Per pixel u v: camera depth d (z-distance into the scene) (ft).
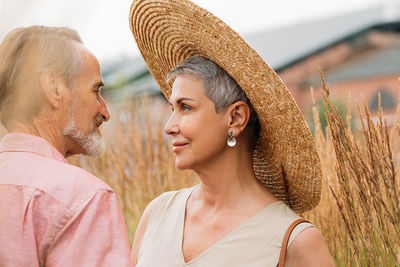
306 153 4.44
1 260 3.19
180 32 4.60
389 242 4.92
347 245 5.47
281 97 4.16
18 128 3.67
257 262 4.12
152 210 5.17
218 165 4.45
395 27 36.01
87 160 8.86
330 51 36.68
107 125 8.95
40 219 3.30
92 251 3.30
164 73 5.47
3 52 3.65
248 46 4.02
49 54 3.66
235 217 4.43
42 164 3.50
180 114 4.39
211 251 4.33
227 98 4.30
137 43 5.35
